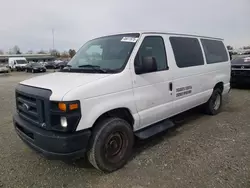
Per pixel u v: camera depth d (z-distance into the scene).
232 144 3.82
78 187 2.74
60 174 3.04
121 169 3.13
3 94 9.78
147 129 3.63
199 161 3.26
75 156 2.65
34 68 30.59
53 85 2.77
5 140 4.21
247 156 3.37
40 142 2.66
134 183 2.78
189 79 4.32
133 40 3.42
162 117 3.83
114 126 2.96
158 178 2.87
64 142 2.52
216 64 5.31
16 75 25.86
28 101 2.90
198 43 4.80
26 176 3.00
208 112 5.53
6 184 2.81
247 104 6.68
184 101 4.26
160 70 3.66
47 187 2.75
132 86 3.18
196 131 4.51
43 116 2.68
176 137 4.22
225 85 5.85
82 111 2.59
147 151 3.65
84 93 2.61
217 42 5.61
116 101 2.96
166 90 3.78
